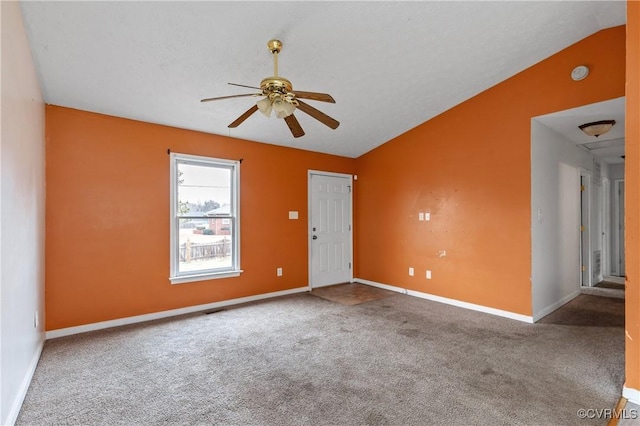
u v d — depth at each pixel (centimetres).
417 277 491
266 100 254
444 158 453
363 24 270
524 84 371
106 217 357
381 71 343
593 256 561
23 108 226
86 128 348
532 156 368
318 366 263
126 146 371
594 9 286
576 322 366
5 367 181
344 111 425
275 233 497
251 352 290
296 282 520
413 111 443
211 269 435
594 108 331
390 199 536
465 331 340
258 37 268
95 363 268
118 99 335
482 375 247
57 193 330
